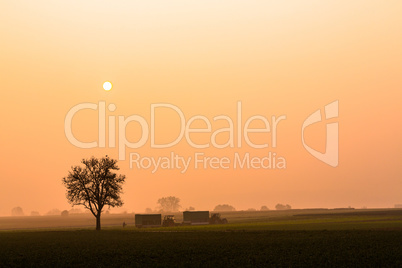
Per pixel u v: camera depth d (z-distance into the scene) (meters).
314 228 101.75
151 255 57.75
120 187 118.44
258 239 76.06
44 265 51.53
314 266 47.41
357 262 49.03
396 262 48.38
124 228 137.25
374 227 100.94
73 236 94.25
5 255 59.97
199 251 60.81
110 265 50.69
